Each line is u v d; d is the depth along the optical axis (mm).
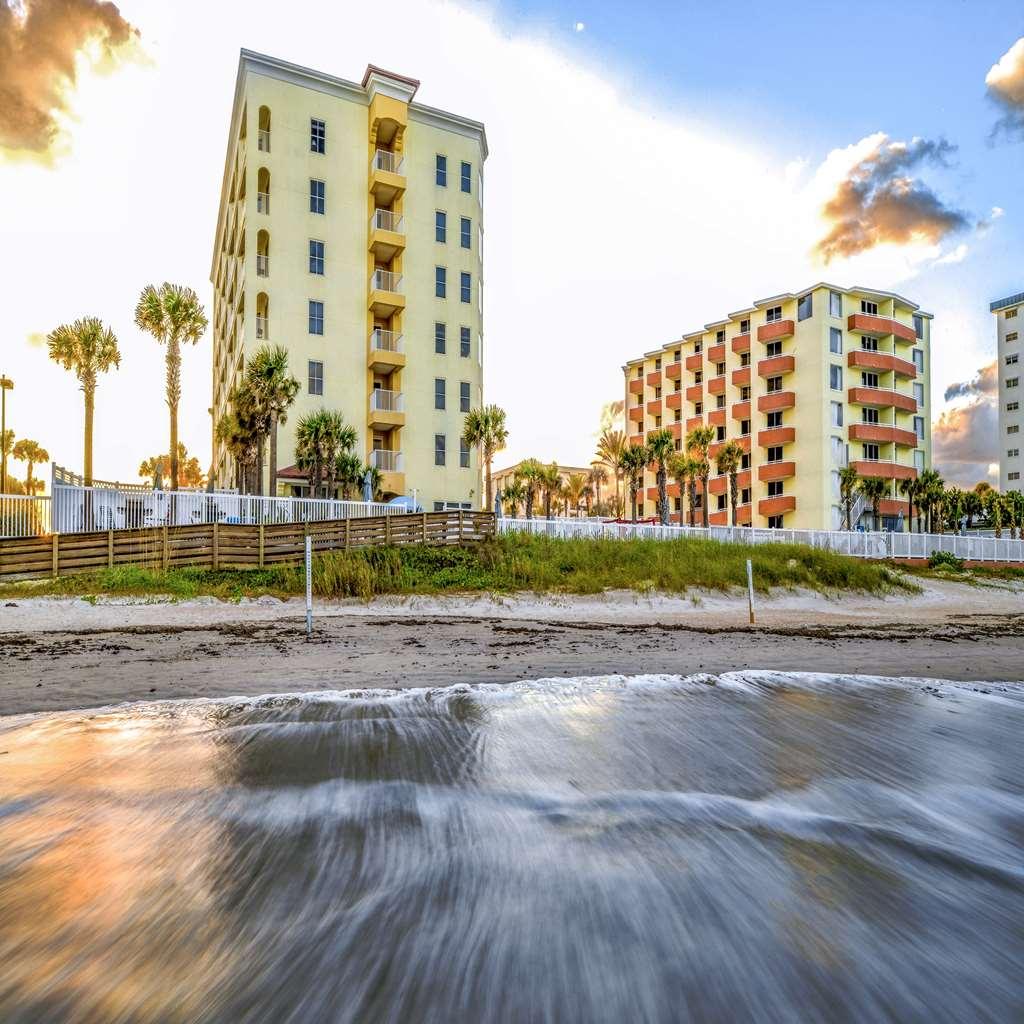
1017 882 3104
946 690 7273
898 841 3521
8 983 2189
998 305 66625
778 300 51906
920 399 57281
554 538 23016
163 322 30422
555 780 4363
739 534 30219
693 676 7891
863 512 50750
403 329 36219
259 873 3020
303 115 34938
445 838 3445
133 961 2324
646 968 2352
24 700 6387
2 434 46438
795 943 2539
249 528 18703
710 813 3844
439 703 6391
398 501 26453
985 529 62594
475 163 39656
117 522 19141
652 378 64875
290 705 6250
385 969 2312
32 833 3430
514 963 2361
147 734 5250
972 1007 2205
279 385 27688
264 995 2152
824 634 12477
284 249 33875
